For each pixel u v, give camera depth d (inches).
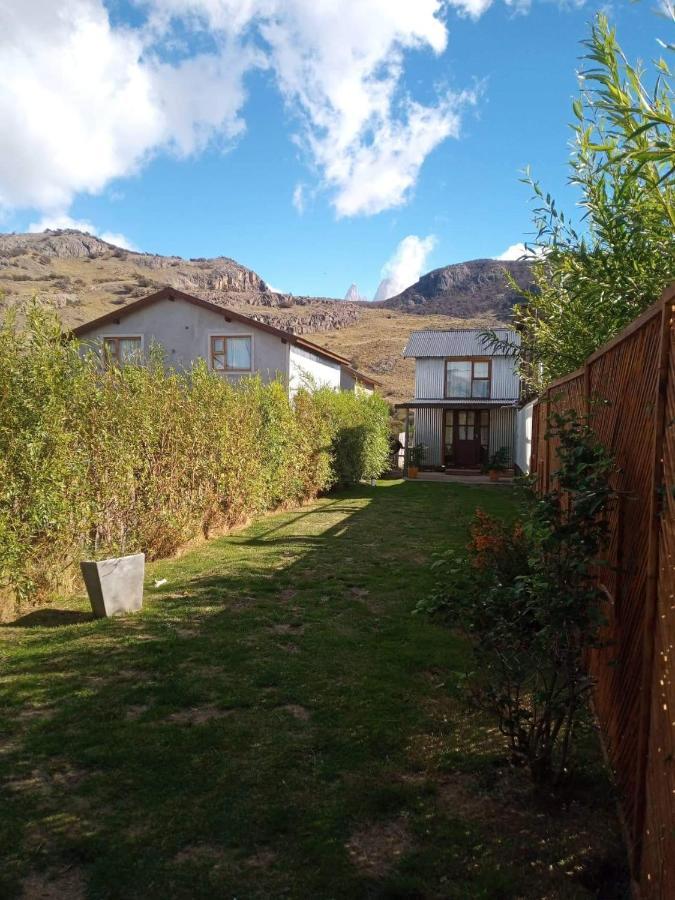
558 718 111.7
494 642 119.9
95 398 271.7
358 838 98.0
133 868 90.4
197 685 156.7
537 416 398.3
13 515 219.6
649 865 78.7
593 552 105.6
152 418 316.2
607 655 122.7
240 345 797.2
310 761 121.0
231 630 200.5
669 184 103.6
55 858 92.7
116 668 168.7
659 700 78.5
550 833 99.5
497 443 958.4
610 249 136.1
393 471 964.0
